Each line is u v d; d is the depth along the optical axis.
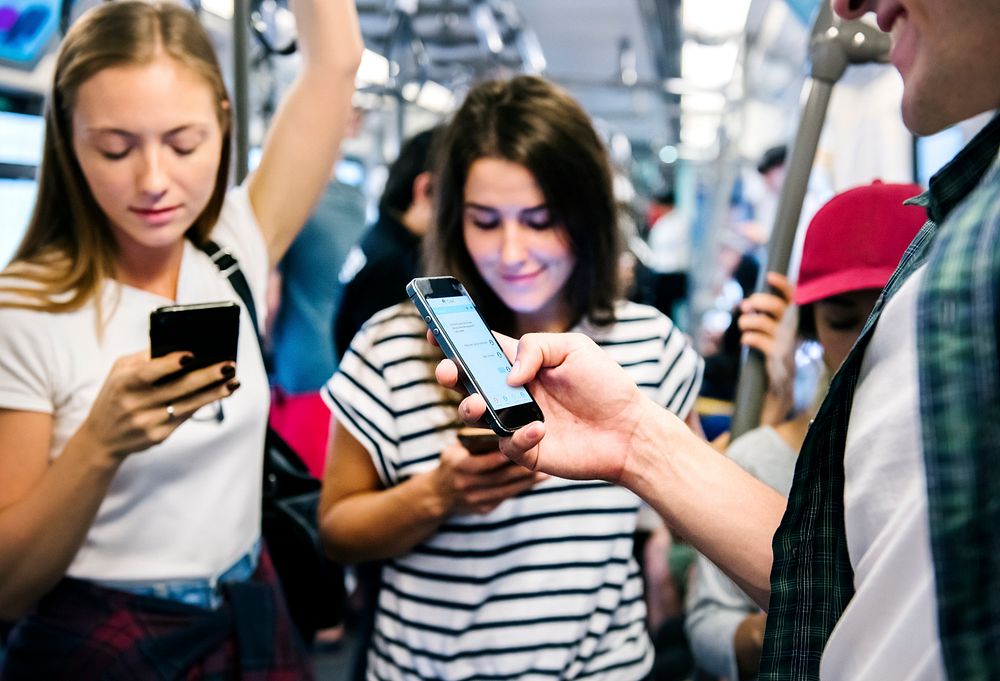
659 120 10.54
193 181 1.45
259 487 1.63
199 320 1.27
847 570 0.90
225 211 1.72
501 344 1.26
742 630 1.68
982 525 0.67
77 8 2.06
